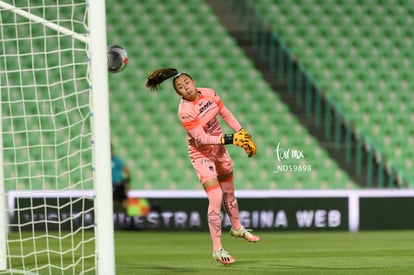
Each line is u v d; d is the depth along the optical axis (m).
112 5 64.50
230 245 40.25
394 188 58.72
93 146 22.11
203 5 65.38
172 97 60.34
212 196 26.55
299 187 57.69
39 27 59.19
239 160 57.69
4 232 26.75
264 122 60.16
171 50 62.91
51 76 58.28
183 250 37.19
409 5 67.06
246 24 64.94
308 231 50.91
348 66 63.75
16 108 56.34
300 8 66.25
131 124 59.19
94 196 22.16
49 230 49.12
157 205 50.69
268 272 25.75
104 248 22.02
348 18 66.06
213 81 61.91
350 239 44.06
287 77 62.62
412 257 32.09
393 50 64.88
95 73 22.02
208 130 26.98
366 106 61.81
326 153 59.03
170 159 57.97
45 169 55.00
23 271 26.02
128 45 62.78
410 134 61.03
